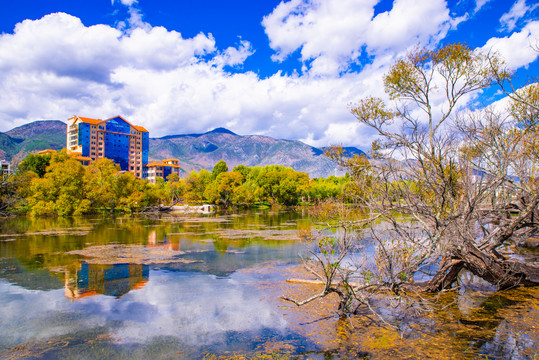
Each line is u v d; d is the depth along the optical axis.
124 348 9.15
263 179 98.88
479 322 10.55
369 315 11.24
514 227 12.69
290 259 21.08
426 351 8.71
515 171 13.01
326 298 12.99
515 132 13.10
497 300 12.61
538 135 12.96
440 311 11.53
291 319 11.04
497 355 8.48
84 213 64.75
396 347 8.97
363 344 9.16
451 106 13.18
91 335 9.99
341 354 8.63
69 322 10.98
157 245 26.86
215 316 11.41
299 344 9.23
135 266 19.22
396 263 11.17
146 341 9.57
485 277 12.84
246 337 9.75
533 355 8.46
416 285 13.70
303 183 99.31
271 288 14.70
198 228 40.09
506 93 12.44
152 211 76.81
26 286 15.10
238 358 8.52
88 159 142.38
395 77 13.66
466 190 11.25
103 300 13.19
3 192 59.31
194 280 16.17
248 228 40.25
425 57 13.44
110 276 16.89
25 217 56.31
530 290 13.80
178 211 79.06
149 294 13.95
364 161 13.72
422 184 12.71
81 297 13.57
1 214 58.16
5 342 9.57
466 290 13.94
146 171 183.25
